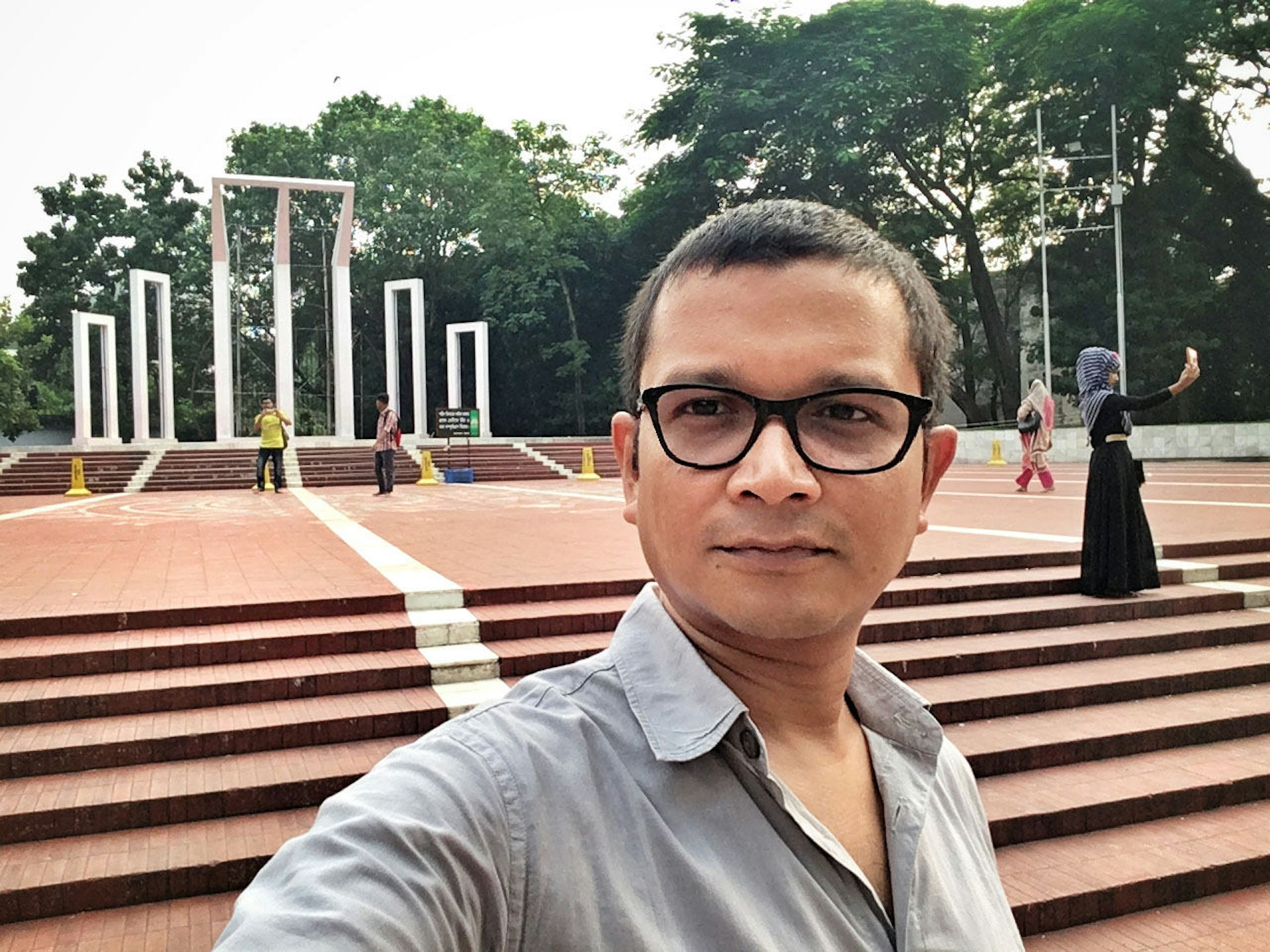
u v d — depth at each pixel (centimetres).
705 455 106
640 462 114
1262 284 2772
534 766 90
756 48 2752
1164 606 668
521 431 3909
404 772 89
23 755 407
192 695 470
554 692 102
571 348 3428
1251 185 2756
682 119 2920
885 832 115
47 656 484
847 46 2633
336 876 77
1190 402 2795
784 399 103
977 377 3256
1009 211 3120
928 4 2692
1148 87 2581
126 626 544
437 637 561
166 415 2678
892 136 2842
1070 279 2884
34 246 3819
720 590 104
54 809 373
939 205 3067
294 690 487
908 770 122
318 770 416
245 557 809
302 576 690
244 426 3647
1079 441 2477
